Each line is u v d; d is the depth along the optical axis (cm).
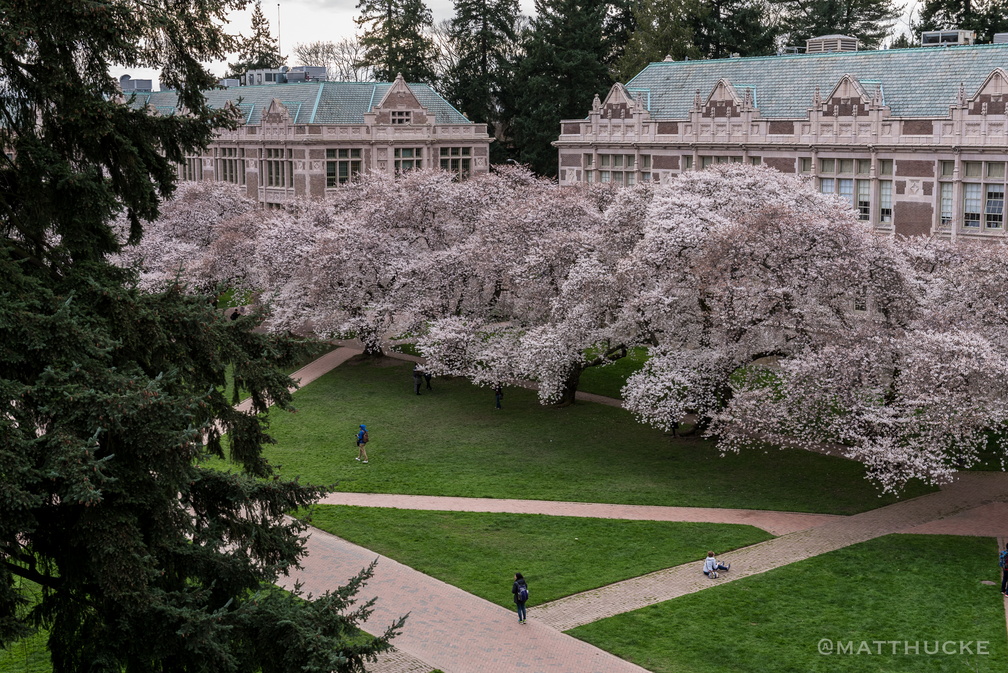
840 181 5809
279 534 2052
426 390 5484
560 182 7438
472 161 8525
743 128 6212
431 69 11338
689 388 4109
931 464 3391
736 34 10144
